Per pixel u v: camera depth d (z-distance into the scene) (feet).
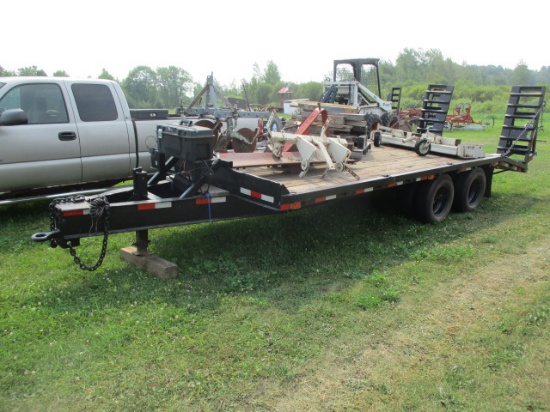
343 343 12.20
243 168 19.53
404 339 12.48
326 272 16.75
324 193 16.76
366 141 25.61
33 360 11.16
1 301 14.10
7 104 20.94
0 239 19.44
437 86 35.96
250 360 11.32
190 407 9.73
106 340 11.91
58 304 13.85
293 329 12.75
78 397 9.96
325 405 9.86
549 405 9.98
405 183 20.68
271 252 18.21
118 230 14.79
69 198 14.83
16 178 21.04
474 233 21.99
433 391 10.33
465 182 25.16
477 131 83.61
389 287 15.49
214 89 39.32
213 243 18.90
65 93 22.50
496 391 10.39
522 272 17.19
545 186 33.06
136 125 24.79
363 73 59.31
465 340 12.42
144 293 14.57
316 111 21.03
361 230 21.66
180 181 17.10
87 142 22.94
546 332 12.85
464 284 16.05
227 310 13.74
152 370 10.87
